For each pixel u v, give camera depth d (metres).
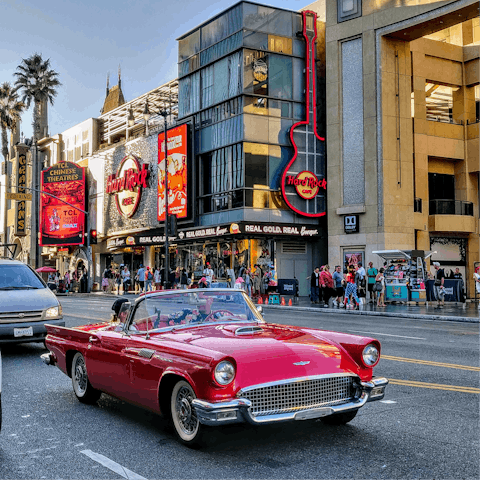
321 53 35.44
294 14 34.31
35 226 57.78
